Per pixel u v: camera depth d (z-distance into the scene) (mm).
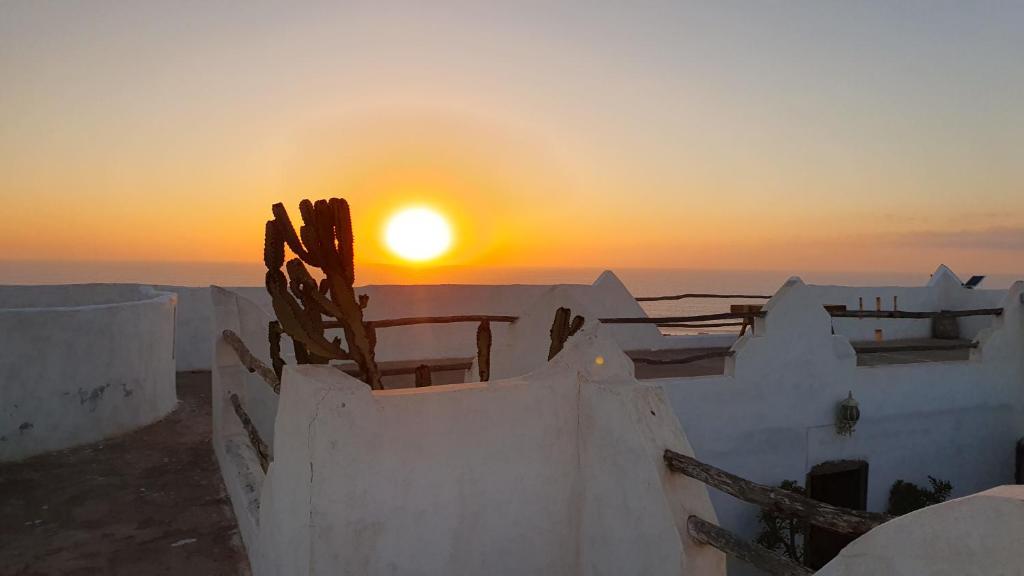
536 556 3732
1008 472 10234
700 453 8172
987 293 14906
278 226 3582
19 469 6824
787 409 8664
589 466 3740
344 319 3611
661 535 3150
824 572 1950
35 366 7379
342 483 3209
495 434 3604
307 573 3156
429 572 3439
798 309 8727
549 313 5410
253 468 5828
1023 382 10297
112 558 4863
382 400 3314
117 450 7488
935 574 1638
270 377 4535
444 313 11695
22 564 4758
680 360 8195
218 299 7156
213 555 4926
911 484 9328
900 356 12336
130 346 8312
